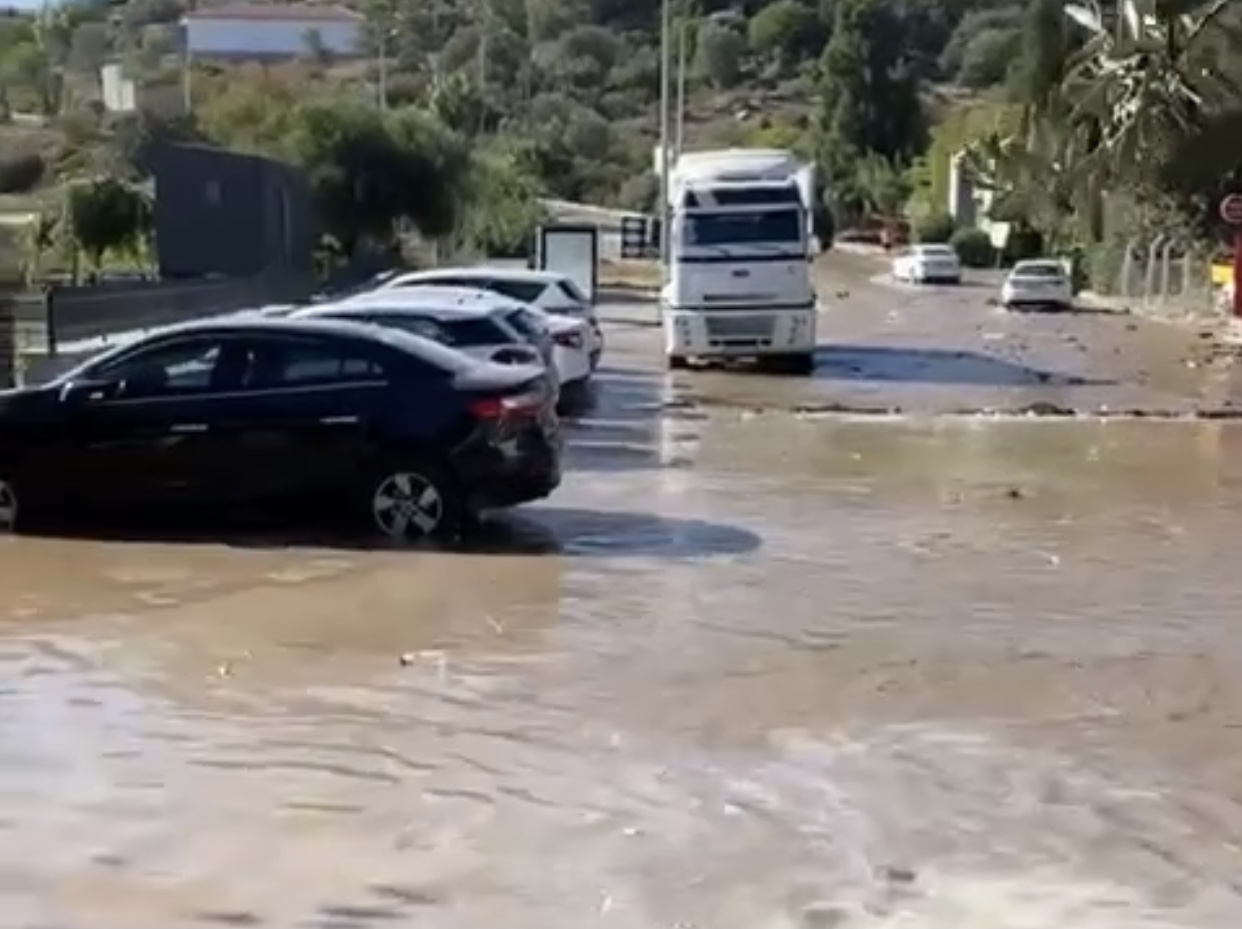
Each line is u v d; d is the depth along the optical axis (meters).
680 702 11.56
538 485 17.69
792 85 172.25
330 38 152.75
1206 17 76.06
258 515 17.70
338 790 9.69
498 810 9.36
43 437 17.77
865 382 38.34
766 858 8.66
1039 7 95.69
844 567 16.44
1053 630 13.83
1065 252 95.38
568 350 32.00
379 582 15.45
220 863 8.55
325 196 62.09
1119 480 22.91
